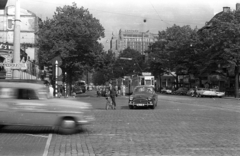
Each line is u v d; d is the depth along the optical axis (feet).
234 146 29.76
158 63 241.35
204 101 119.14
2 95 37.14
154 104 78.84
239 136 35.73
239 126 44.62
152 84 163.32
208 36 180.65
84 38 150.51
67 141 32.30
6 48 149.28
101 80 417.90
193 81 260.83
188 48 207.21
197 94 171.01
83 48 155.33
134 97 77.56
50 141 32.07
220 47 163.22
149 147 29.14
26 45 210.59
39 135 35.96
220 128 42.45
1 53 135.74
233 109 76.89
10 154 25.84
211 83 213.66
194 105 93.15
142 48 375.25
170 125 45.60
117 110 73.41
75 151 27.20
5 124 36.55
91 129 41.11
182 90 217.97
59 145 30.01
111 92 77.66
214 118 55.47
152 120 52.11
